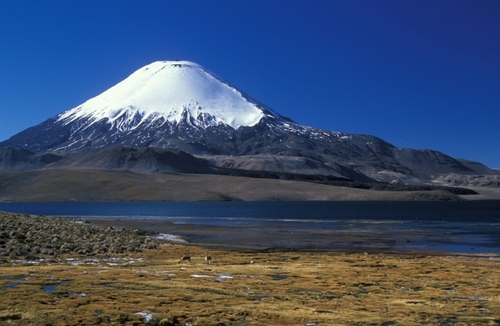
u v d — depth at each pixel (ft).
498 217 470.80
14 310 77.30
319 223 376.68
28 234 178.50
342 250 201.16
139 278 113.60
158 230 295.28
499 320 85.10
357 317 84.94
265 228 321.52
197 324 77.10
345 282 118.52
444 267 147.13
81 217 442.09
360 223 379.55
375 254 185.98
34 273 113.70
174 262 150.41
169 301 90.33
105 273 118.42
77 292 94.17
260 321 80.18
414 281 121.90
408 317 86.17
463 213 552.00
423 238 255.29
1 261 133.28
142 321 77.05
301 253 187.52
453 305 95.81
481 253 191.31
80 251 161.17
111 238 198.18
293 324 79.05
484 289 112.16
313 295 103.35
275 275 128.47
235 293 101.40
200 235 265.34
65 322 73.20
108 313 79.36
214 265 146.00
